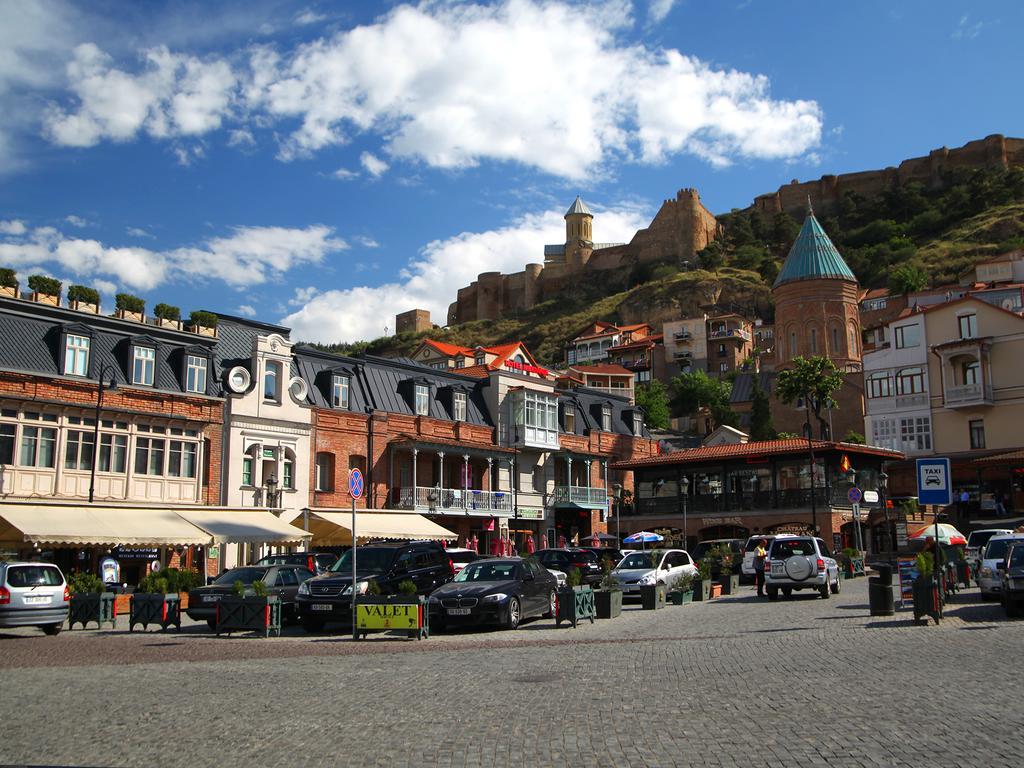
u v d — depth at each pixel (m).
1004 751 7.88
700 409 109.38
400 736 9.11
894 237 165.38
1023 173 168.00
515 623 21.61
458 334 183.25
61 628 23.72
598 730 9.12
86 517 32.31
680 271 175.00
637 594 27.59
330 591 22.11
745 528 53.16
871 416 63.31
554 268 198.88
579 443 59.62
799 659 13.73
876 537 53.31
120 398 37.28
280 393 43.22
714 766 7.70
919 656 13.63
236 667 14.68
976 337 59.19
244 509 38.94
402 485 48.31
